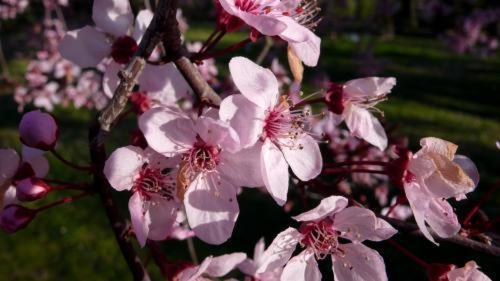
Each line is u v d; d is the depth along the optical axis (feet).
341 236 0.25
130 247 0.26
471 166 0.27
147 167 0.23
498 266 0.73
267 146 0.23
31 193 0.24
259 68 0.23
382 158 0.54
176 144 0.23
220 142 0.23
